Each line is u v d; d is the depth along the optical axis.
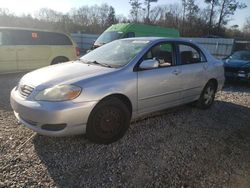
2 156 3.32
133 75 3.98
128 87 3.88
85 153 3.50
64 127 3.37
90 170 3.14
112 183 2.92
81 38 31.78
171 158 3.50
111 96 3.75
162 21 52.88
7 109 5.11
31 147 3.59
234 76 9.19
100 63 4.26
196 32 50.22
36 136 3.91
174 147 3.81
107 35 13.69
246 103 6.61
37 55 9.09
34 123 3.46
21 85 3.77
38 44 9.12
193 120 4.98
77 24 54.28
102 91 3.57
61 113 3.27
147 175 3.10
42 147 3.61
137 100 4.07
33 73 4.00
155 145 3.84
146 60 4.12
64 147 3.63
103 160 3.36
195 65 5.18
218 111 5.70
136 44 4.52
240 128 4.76
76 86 3.42
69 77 3.60
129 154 3.54
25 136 3.90
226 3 48.78
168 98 4.64
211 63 5.63
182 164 3.37
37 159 3.31
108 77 3.72
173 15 52.69
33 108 3.33
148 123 4.66
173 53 4.80
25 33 8.88
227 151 3.81
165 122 4.77
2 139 3.77
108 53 4.57
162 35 15.09
